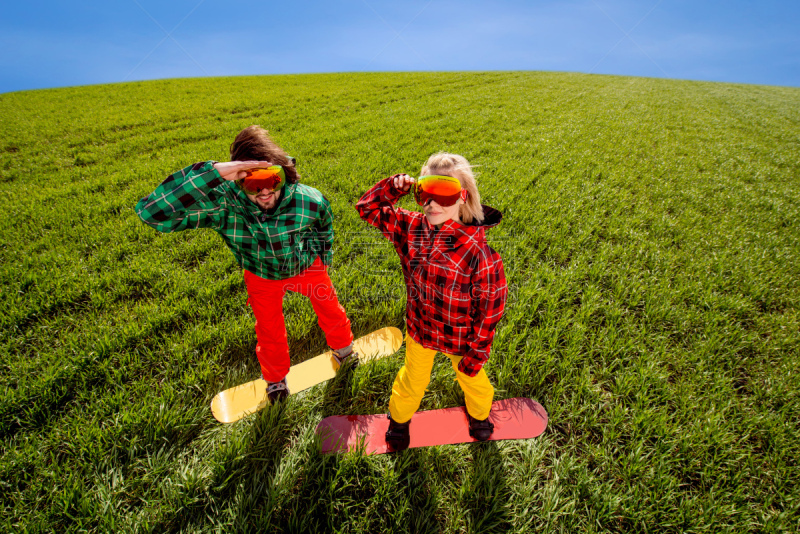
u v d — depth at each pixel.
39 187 5.71
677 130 10.77
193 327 2.66
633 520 1.67
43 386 2.12
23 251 3.64
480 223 1.38
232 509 1.68
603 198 5.32
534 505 1.79
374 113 10.90
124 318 2.79
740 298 3.19
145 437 1.92
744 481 1.86
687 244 4.13
